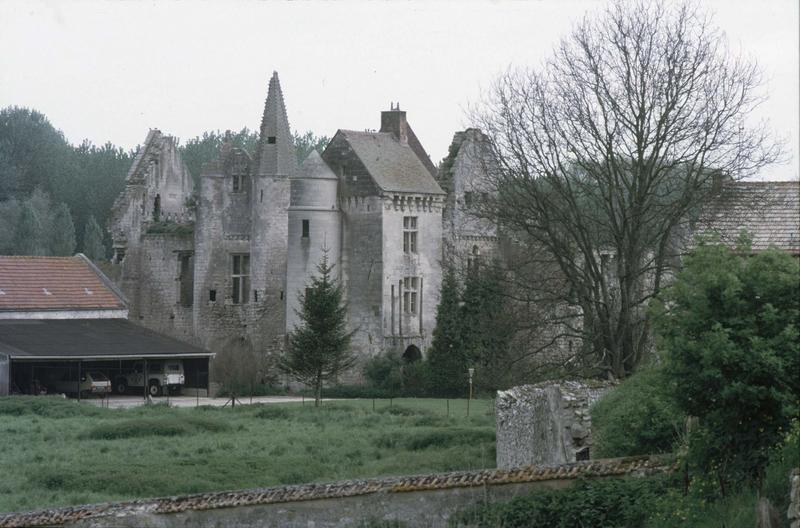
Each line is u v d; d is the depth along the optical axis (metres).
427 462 51.53
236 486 47.59
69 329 100.69
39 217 160.88
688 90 63.19
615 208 65.69
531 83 84.69
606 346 60.47
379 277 112.38
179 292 126.62
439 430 64.44
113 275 128.75
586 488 31.80
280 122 119.12
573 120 64.56
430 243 115.94
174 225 127.81
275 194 117.88
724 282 28.83
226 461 53.91
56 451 58.47
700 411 29.44
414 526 31.48
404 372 109.00
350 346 107.12
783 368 28.11
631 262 60.75
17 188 177.00
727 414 28.86
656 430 37.44
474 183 117.19
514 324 71.00
